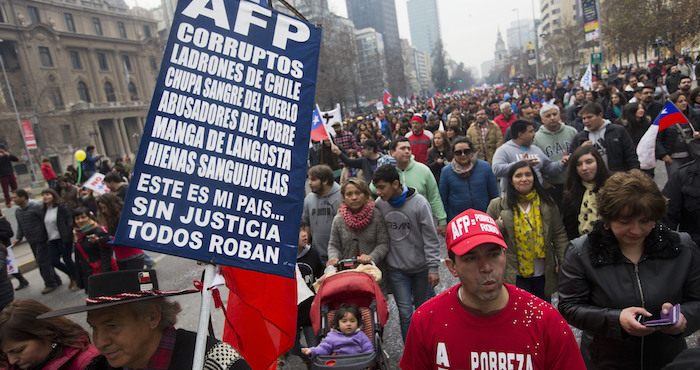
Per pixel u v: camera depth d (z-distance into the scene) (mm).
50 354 2363
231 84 1841
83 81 62531
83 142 59969
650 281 2117
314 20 39625
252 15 1914
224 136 1798
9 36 53938
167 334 1711
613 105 9195
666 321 1921
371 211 3930
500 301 1762
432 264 3803
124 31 69062
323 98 40656
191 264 8219
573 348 1715
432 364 1883
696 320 2064
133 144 69250
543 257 3447
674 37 26906
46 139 55156
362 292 3643
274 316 2098
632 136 6809
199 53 1783
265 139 1886
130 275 1667
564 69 72188
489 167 5062
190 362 1662
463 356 1776
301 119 1987
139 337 1645
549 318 1718
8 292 5414
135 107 67750
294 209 1896
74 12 62219
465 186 5047
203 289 1646
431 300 1912
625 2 29781
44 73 57344
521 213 3453
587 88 12523
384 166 3785
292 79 1989
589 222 3393
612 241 2186
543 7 118875
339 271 3887
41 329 2314
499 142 8164
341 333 3486
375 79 79125
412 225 3828
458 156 4914
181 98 1725
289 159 1928
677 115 4547
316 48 2059
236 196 1778
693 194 3328
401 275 3932
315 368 3297
